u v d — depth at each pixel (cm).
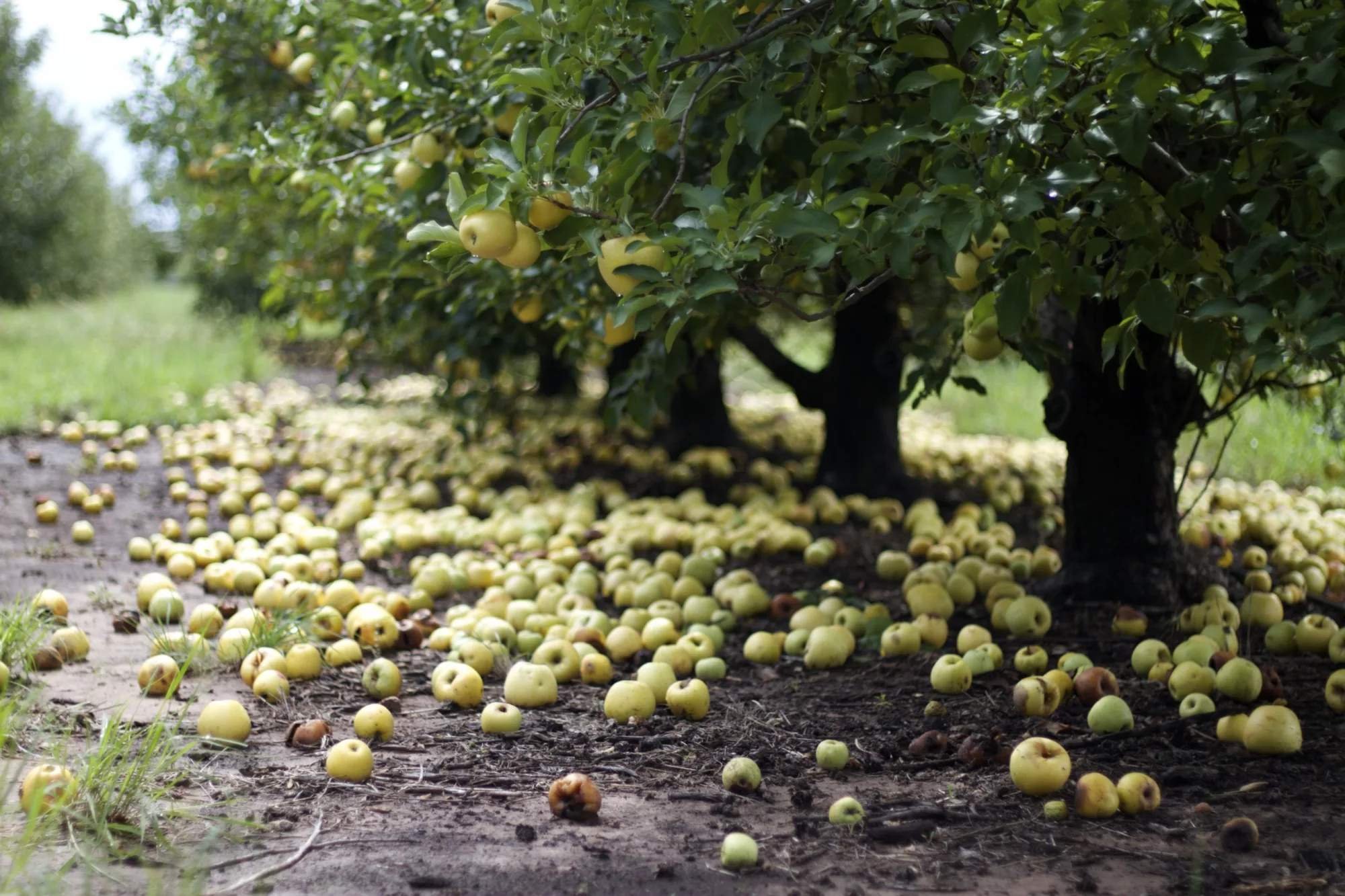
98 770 444
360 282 998
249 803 461
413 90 652
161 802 449
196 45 973
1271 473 1307
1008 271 460
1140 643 666
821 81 469
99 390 1783
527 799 474
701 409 1445
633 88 432
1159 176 448
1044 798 468
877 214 414
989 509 1089
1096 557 761
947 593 769
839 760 507
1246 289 389
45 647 629
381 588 872
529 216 407
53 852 404
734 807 466
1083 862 411
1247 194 441
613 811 462
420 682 641
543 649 647
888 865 410
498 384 1304
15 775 463
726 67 437
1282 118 425
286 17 921
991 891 390
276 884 389
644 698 574
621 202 407
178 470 1288
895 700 604
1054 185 399
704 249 396
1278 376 710
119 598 800
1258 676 560
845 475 1217
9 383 1827
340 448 1443
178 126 1215
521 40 449
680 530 998
